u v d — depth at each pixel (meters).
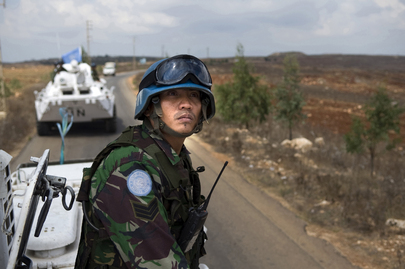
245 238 5.05
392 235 5.11
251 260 4.51
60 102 10.50
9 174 1.49
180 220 1.18
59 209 2.06
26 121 13.30
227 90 12.29
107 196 1.04
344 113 23.28
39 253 1.79
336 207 6.02
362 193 6.57
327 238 5.07
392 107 8.31
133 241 1.00
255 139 10.74
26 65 111.31
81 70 11.45
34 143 10.52
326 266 4.39
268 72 60.94
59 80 11.51
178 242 1.18
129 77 42.56
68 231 1.85
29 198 0.98
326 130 15.32
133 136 1.14
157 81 1.13
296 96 11.13
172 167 1.13
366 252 4.69
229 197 6.50
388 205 6.07
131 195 1.02
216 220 5.59
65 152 9.51
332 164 8.95
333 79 53.09
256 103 12.11
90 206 1.14
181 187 1.15
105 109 10.92
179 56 1.15
